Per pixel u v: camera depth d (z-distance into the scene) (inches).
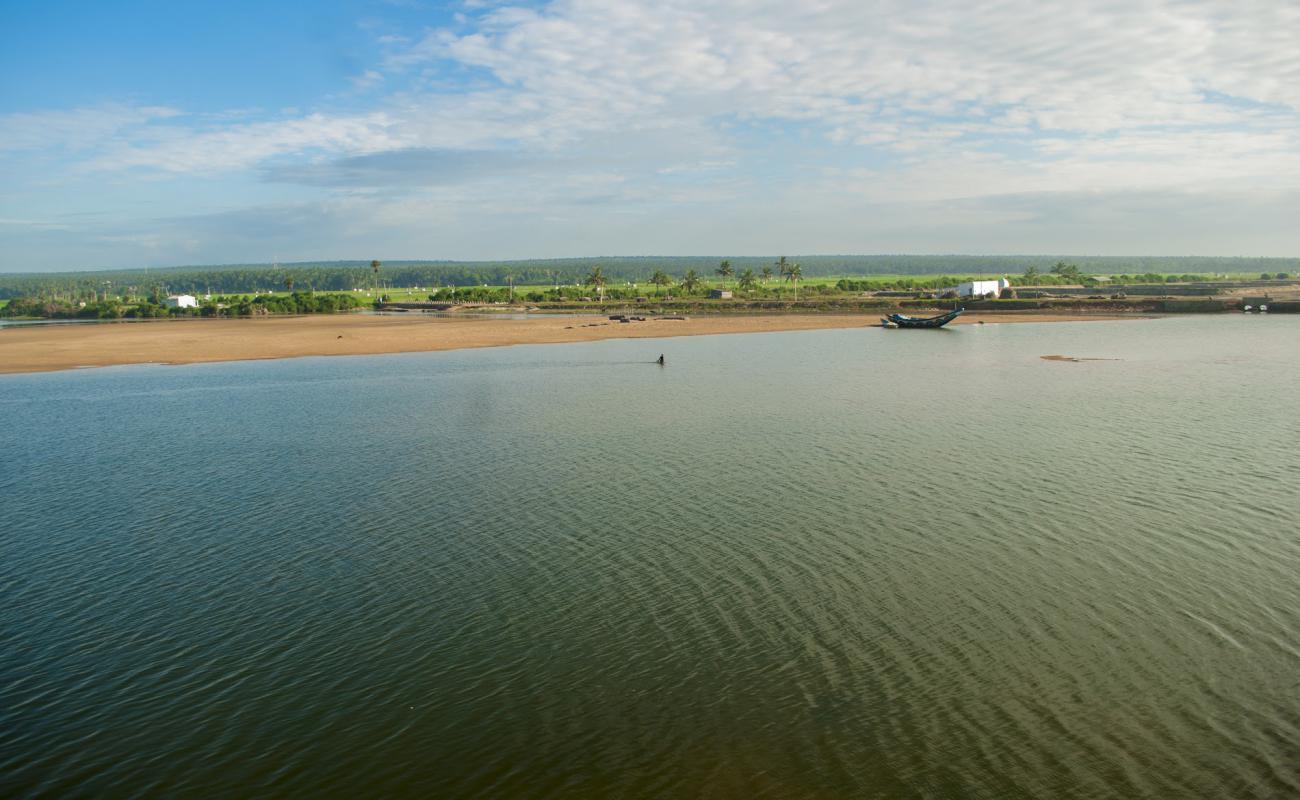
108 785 701.9
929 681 818.8
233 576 1129.4
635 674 847.1
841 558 1132.5
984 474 1550.2
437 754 731.4
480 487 1533.0
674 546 1192.2
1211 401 2358.5
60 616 1018.1
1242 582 1034.7
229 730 775.7
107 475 1701.5
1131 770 685.3
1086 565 1096.8
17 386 3275.1
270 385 3134.8
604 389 2832.2
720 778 689.0
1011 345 4350.4
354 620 985.5
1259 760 695.1
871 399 2477.9
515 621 968.9
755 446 1828.2
